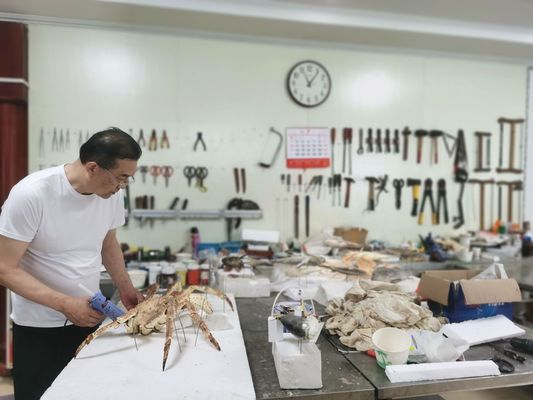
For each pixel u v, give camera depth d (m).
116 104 3.00
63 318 1.53
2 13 2.78
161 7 2.69
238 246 2.99
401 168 3.49
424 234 3.55
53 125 2.92
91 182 1.37
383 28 3.02
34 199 1.35
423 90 3.51
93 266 1.58
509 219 3.73
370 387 1.14
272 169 3.25
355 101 3.38
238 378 1.12
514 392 2.53
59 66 2.91
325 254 2.95
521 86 3.74
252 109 3.21
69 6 2.68
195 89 3.11
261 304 1.93
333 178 3.35
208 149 3.15
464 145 3.62
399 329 1.36
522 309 2.68
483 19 3.13
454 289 1.61
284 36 3.18
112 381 1.09
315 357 1.13
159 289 2.04
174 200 3.09
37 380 1.55
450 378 1.19
